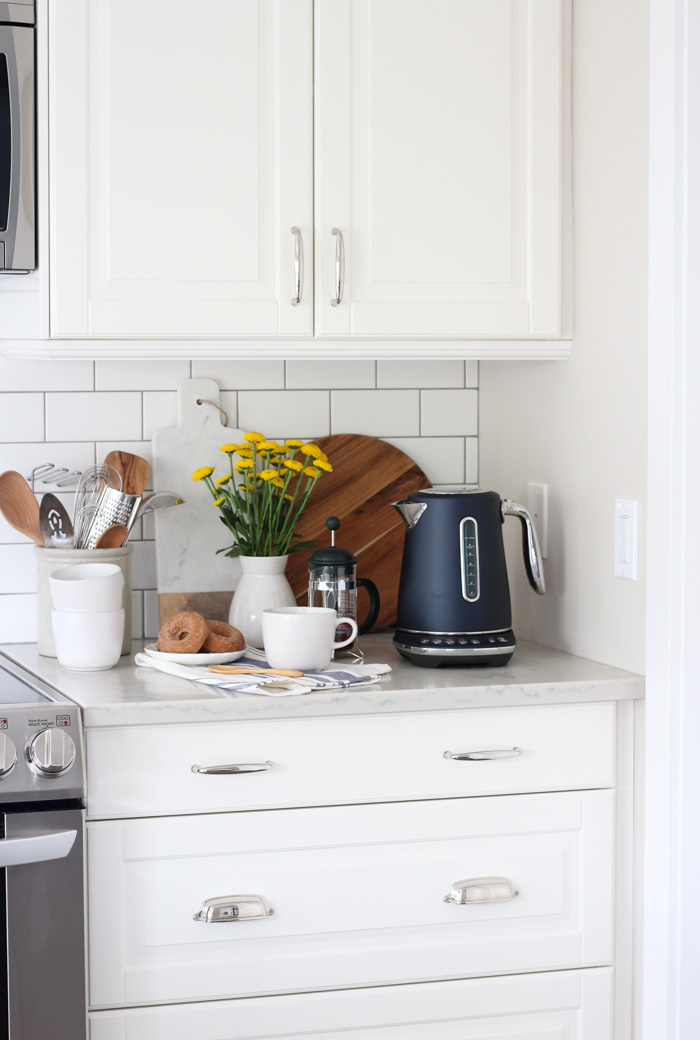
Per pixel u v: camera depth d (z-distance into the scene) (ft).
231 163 5.62
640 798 5.59
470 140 5.84
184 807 5.08
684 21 4.95
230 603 6.79
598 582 5.90
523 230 5.94
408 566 5.93
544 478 6.47
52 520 6.13
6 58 5.46
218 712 5.01
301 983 5.22
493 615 5.82
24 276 5.84
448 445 7.30
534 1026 5.48
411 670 5.75
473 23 5.81
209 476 6.71
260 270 5.70
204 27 5.55
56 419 6.70
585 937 5.51
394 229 5.80
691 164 4.99
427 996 5.34
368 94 5.73
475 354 6.00
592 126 5.82
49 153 5.49
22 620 6.68
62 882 4.84
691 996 5.20
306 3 5.64
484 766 5.38
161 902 5.07
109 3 5.46
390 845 5.30
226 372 6.91
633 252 5.46
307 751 5.20
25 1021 4.83
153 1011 5.07
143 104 5.52
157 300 5.60
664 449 5.12
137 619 6.85
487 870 5.41
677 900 5.19
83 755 4.83
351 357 5.91
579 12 5.94
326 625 5.55
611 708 5.51
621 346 5.59
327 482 7.00
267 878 5.18
